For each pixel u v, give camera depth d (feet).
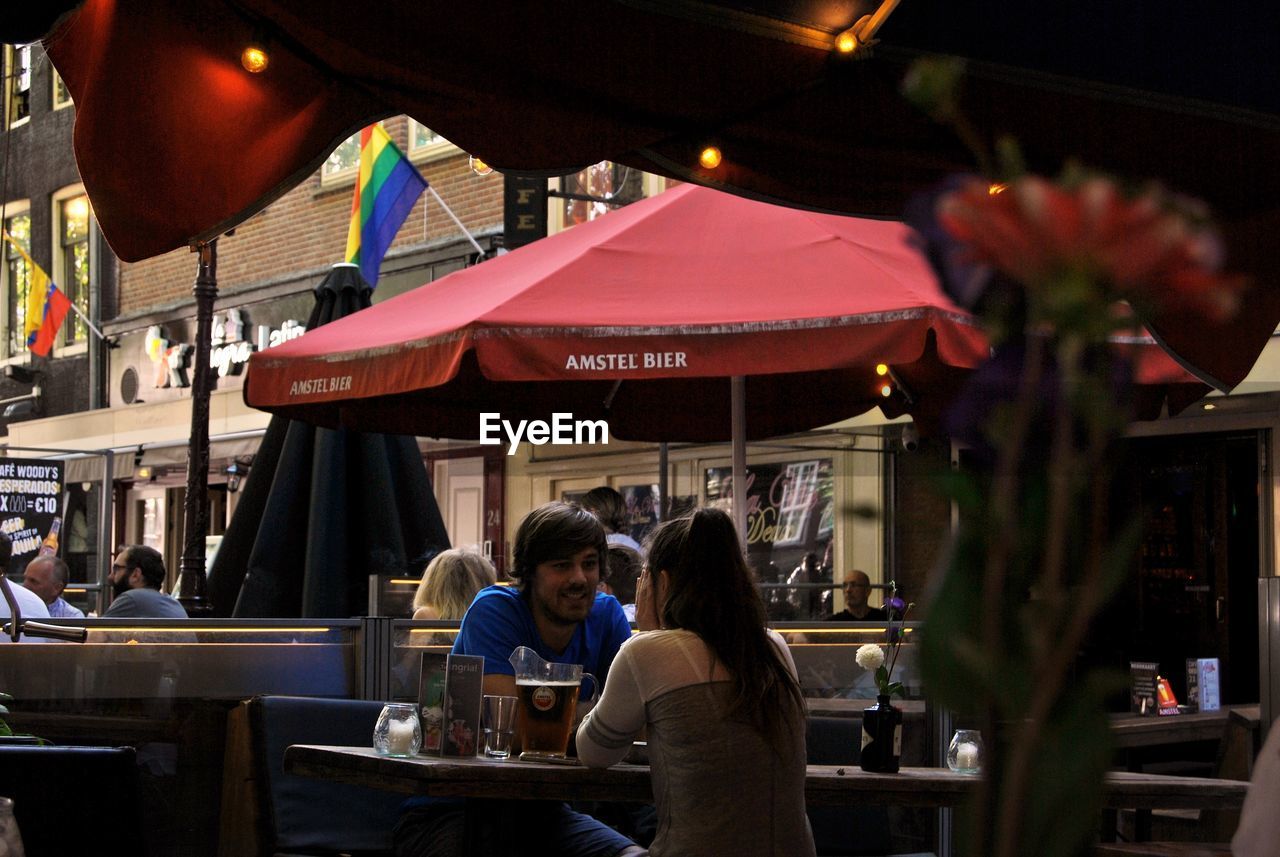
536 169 12.06
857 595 33.09
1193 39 11.92
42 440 66.49
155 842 16.43
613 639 14.30
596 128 12.00
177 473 59.11
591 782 11.59
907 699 18.58
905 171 13.29
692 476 43.09
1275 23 12.09
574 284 17.49
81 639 15.07
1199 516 36.60
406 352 17.66
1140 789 12.60
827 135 12.74
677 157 12.67
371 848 15.23
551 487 46.37
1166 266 2.21
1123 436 2.25
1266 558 33.88
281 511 24.66
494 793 11.43
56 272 69.67
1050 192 2.25
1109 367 2.28
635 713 11.11
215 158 11.64
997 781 2.27
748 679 10.86
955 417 2.38
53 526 46.88
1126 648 37.37
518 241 41.86
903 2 11.38
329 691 17.44
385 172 41.06
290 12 10.91
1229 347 14.23
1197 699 24.59
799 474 40.22
